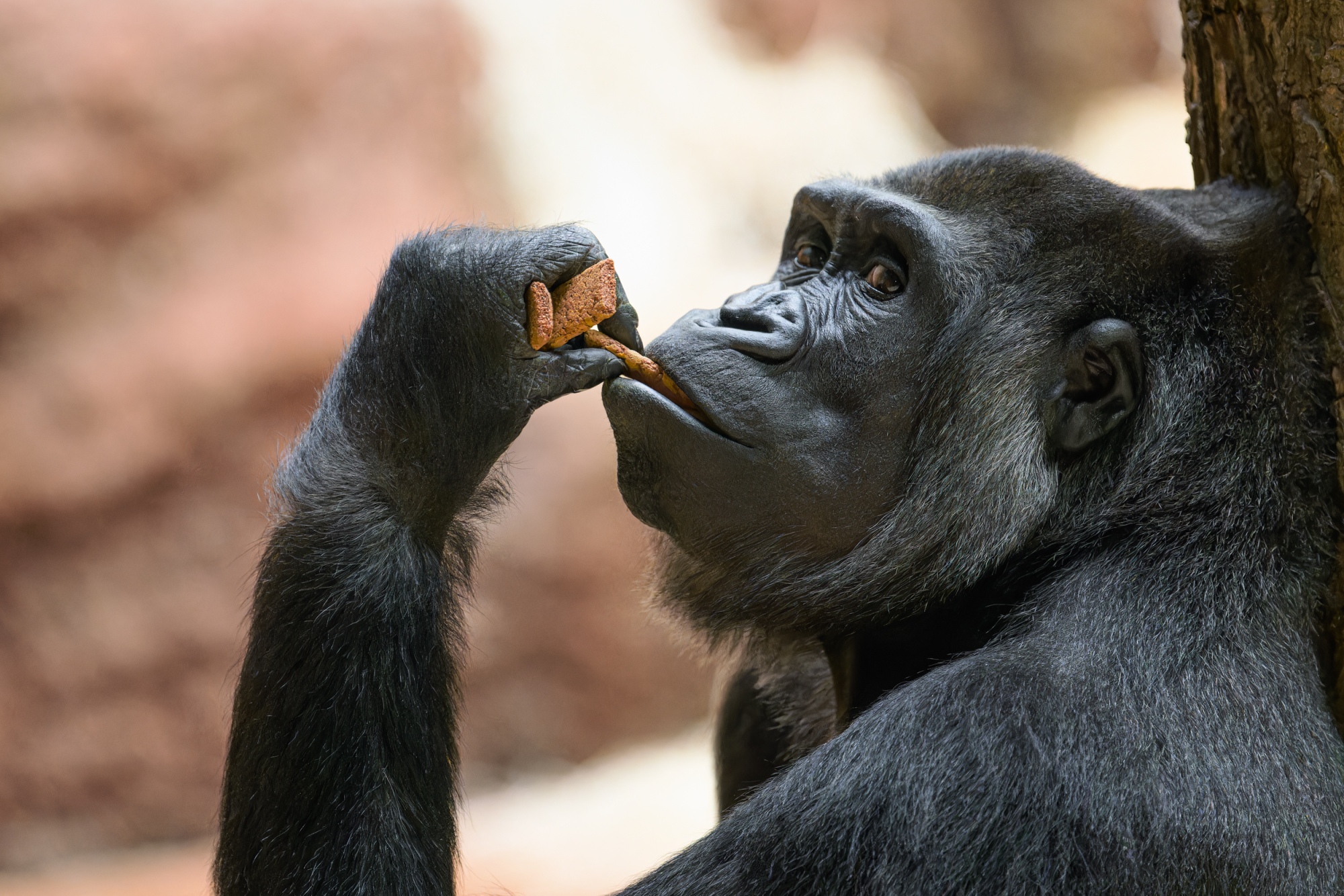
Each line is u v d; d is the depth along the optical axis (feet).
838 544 21.31
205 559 61.11
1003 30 103.50
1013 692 18.02
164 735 60.29
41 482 59.36
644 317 70.54
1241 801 17.75
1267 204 21.90
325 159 65.10
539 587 63.31
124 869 56.70
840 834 17.74
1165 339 20.70
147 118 62.08
